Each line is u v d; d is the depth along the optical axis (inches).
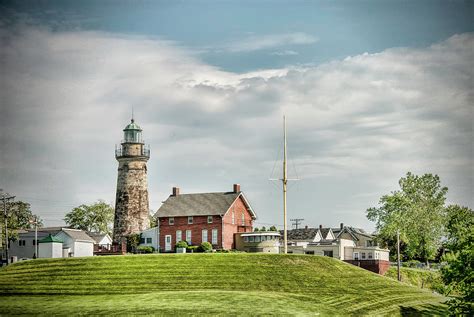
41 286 3233.3
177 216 4788.4
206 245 4525.1
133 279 3312.0
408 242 5551.2
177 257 3619.6
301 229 6161.4
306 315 2635.3
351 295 3179.1
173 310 2588.6
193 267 3472.0
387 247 6013.8
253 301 2787.9
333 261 3762.3
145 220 5049.2
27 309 2659.9
